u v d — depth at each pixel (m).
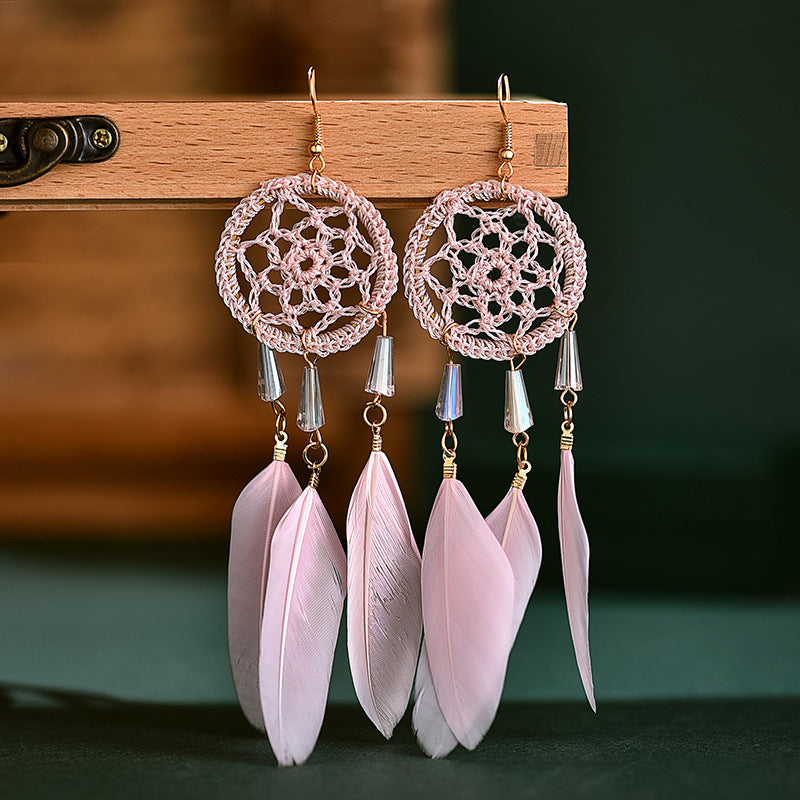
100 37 0.76
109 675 0.52
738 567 0.65
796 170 0.77
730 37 0.76
